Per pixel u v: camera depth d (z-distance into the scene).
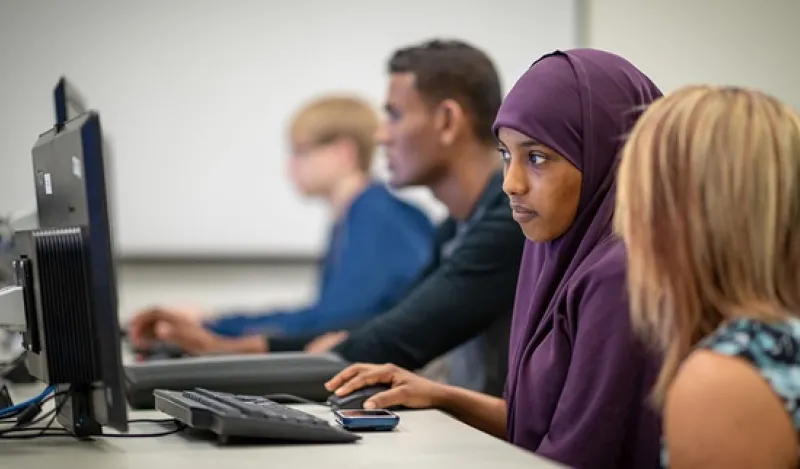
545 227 1.71
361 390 1.90
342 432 1.51
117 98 4.49
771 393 1.15
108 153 2.49
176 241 4.55
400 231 3.95
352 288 3.88
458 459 1.38
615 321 1.52
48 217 1.68
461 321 2.33
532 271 1.86
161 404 1.75
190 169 4.55
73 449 1.50
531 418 1.71
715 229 1.24
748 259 1.23
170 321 3.18
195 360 2.11
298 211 4.60
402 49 2.64
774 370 1.16
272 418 1.50
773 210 1.23
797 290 1.24
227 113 4.55
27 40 4.39
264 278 4.61
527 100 1.70
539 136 1.68
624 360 1.51
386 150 2.66
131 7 4.48
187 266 4.56
